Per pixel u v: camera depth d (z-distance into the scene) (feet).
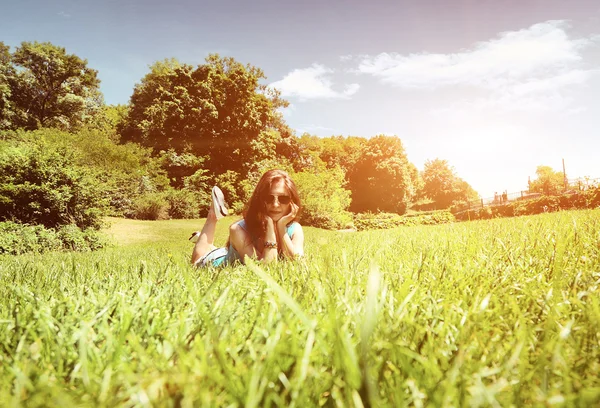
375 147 316.19
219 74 175.94
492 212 95.45
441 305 3.65
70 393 1.99
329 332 2.46
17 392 1.73
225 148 170.30
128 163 126.62
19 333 3.05
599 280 4.70
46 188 48.65
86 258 17.01
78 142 124.47
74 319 3.58
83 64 194.39
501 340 2.81
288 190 10.68
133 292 4.92
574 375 2.03
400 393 1.81
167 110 165.27
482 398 1.68
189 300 4.34
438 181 382.83
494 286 4.91
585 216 18.70
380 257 8.23
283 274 6.44
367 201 309.22
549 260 6.12
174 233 74.18
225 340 2.64
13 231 44.68
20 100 182.39
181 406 1.71
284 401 1.91
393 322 3.01
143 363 2.31
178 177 159.02
